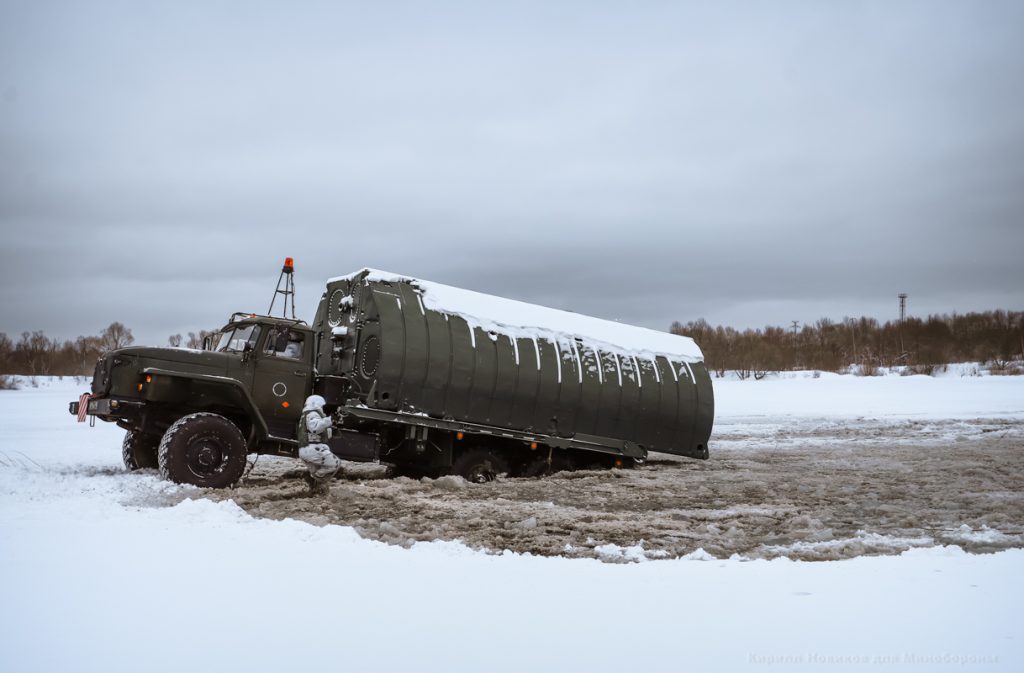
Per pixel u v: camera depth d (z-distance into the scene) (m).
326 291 15.35
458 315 14.46
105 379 12.04
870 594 5.59
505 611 5.09
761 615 5.02
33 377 83.12
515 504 10.99
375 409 13.30
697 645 4.41
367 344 13.69
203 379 12.30
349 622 4.79
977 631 4.66
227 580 5.79
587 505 11.41
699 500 12.04
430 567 6.44
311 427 11.98
